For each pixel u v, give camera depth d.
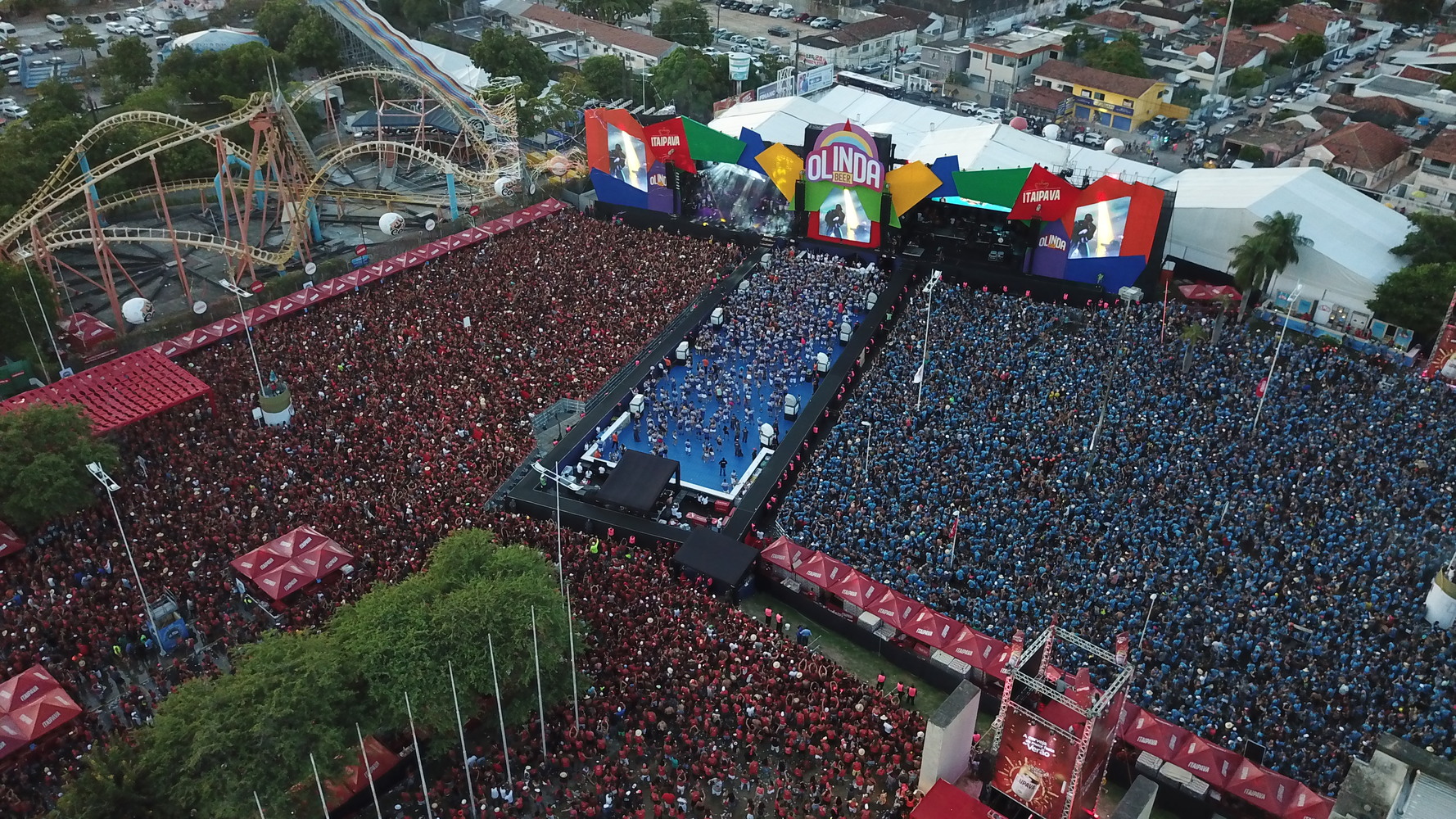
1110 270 95.25
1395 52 178.38
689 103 150.38
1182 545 61.66
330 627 54.75
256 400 79.38
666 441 80.88
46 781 51.50
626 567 63.44
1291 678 53.62
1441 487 65.81
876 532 65.25
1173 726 50.06
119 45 148.62
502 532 65.00
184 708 47.47
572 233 109.62
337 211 123.38
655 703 53.16
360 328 88.56
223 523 65.44
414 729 49.75
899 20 179.25
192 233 102.69
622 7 191.75
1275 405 74.38
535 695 51.81
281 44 167.00
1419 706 51.69
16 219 97.75
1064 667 54.97
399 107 142.50
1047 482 67.56
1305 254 93.25
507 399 78.88
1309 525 62.88
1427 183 122.88
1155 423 72.50
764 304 95.94
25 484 64.06
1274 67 163.12
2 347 85.94
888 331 93.31
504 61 155.88
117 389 77.62
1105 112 148.00
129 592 60.31
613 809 48.28
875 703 54.34
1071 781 43.88
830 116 128.75
